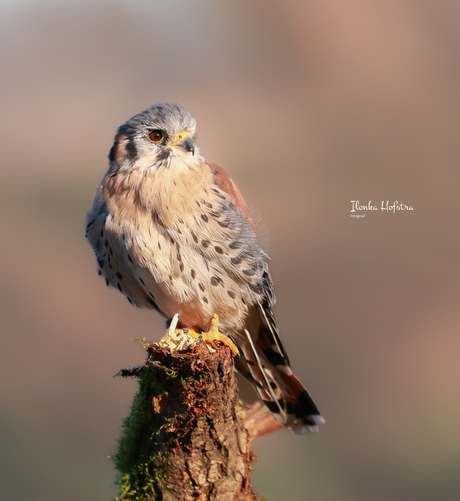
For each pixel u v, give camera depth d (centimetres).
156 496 636
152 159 768
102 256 827
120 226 773
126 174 778
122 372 632
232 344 739
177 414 604
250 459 699
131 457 645
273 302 849
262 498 704
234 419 634
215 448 623
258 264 814
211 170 823
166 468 627
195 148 793
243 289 804
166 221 759
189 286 784
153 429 622
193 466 623
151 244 766
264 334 857
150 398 615
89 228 816
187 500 630
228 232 779
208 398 596
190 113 808
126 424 645
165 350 587
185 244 768
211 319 807
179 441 618
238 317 826
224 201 786
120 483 651
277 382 872
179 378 589
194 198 764
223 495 636
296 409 873
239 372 879
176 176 764
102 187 803
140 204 762
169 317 862
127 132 794
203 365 582
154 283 795
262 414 849
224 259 782
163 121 769
